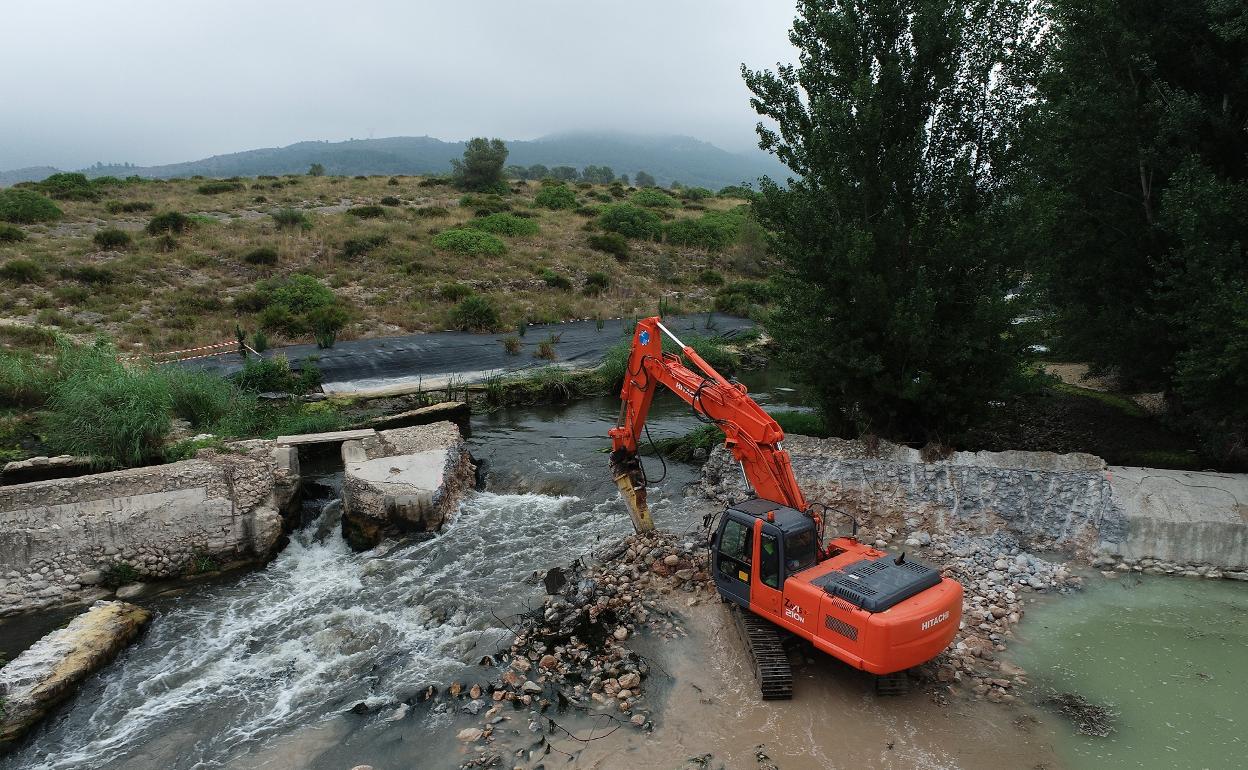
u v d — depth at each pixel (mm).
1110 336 14672
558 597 11094
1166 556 11719
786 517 9219
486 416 22078
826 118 13320
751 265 48281
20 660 9500
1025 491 12773
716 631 10109
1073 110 13758
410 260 39188
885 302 13117
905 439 15117
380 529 13969
